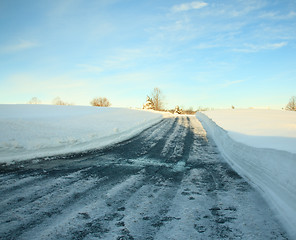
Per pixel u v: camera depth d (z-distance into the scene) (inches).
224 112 1001.5
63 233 99.2
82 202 135.8
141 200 141.1
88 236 97.0
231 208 130.1
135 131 529.3
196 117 1098.7
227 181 185.0
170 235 99.0
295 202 118.7
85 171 210.1
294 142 204.4
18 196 143.7
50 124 450.6
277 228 106.7
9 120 418.0
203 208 129.9
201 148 349.1
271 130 332.8
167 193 154.9
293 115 735.7
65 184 170.1
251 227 107.3
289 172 132.6
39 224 107.3
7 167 218.2
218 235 99.4
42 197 142.7
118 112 918.4
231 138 293.6
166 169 223.9
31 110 747.4
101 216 117.3
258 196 150.1
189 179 190.4
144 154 300.0
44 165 229.9
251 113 876.0
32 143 305.6
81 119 596.1
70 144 338.3
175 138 449.4
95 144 359.9
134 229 104.0
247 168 208.4
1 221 109.7
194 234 100.0
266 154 172.7
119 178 189.9
